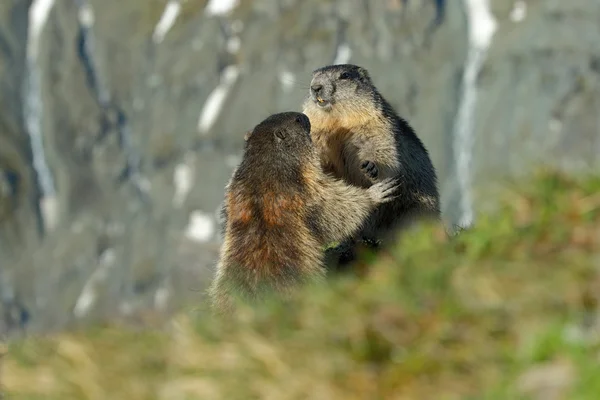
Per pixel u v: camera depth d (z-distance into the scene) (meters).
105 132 132.88
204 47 132.62
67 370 6.62
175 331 6.88
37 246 126.06
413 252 7.33
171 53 133.88
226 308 9.77
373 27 129.25
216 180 126.75
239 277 9.96
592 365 5.27
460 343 5.96
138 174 131.62
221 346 6.38
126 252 125.38
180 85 132.12
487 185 8.67
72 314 120.38
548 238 7.01
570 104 122.38
